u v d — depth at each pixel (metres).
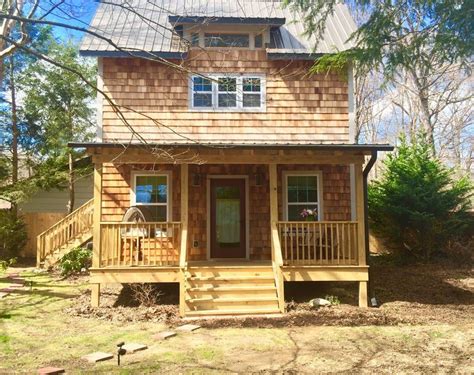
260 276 10.41
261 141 12.68
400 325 8.62
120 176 12.48
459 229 15.95
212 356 6.72
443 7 8.66
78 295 11.27
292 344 7.36
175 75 12.73
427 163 15.93
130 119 12.43
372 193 16.59
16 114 20.23
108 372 6.01
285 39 13.77
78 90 20.52
